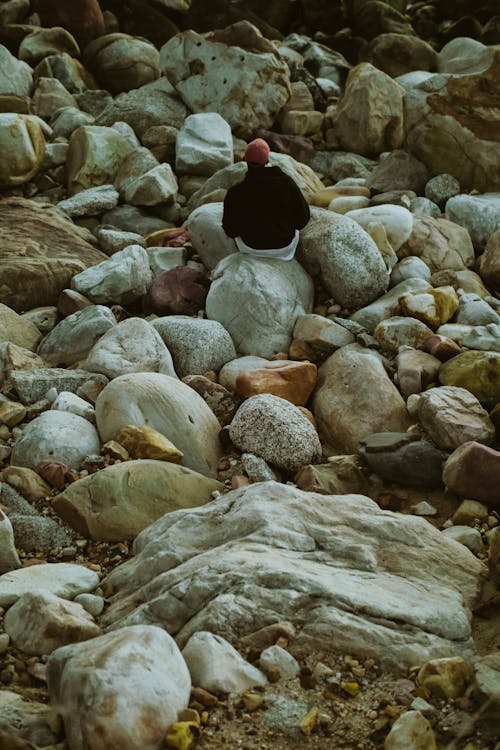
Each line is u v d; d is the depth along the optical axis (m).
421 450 5.55
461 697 3.76
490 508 5.32
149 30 12.45
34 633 4.14
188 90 10.30
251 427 5.74
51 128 10.16
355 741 3.58
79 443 5.70
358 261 7.29
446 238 8.07
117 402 5.85
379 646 3.96
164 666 3.61
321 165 9.95
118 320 7.27
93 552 5.05
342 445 6.09
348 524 4.71
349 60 12.84
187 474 5.39
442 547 4.68
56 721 3.59
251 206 7.30
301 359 6.82
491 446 5.78
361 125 9.95
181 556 4.53
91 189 9.09
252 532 4.58
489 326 6.73
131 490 5.18
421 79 11.01
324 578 4.25
